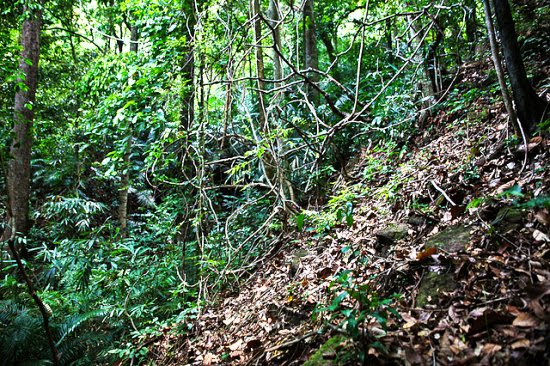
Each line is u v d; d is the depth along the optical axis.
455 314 1.92
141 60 5.43
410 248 2.79
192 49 4.90
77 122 7.37
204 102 5.24
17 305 4.06
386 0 5.73
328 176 5.87
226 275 4.23
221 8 4.78
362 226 3.62
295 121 5.30
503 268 2.05
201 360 3.06
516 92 3.01
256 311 3.33
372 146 5.66
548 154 2.73
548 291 1.72
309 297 2.94
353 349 1.95
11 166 6.25
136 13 5.51
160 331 3.71
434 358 1.71
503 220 2.38
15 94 6.33
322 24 8.91
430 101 5.12
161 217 5.33
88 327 4.18
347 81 7.99
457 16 5.33
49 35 8.46
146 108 5.06
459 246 2.40
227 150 6.37
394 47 7.17
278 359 2.43
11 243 3.14
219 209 5.85
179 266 4.73
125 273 4.47
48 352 3.73
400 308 2.20
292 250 4.16
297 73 4.06
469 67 5.29
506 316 1.72
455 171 3.33
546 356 1.47
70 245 4.66
